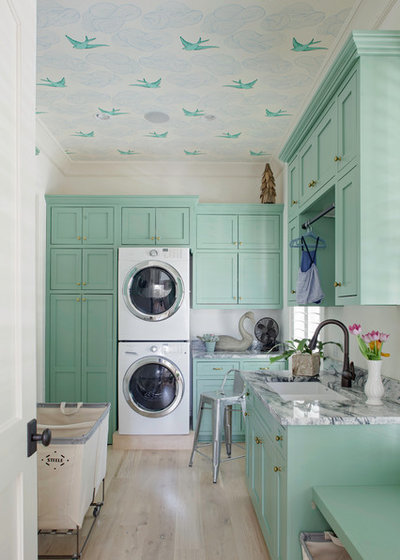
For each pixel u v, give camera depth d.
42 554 2.01
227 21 2.12
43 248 3.69
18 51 0.98
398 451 1.57
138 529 2.25
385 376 1.96
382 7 1.83
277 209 4.00
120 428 3.47
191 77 2.66
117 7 2.02
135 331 3.51
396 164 1.59
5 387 0.91
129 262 3.54
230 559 2.00
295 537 1.55
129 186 4.32
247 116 3.22
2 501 0.90
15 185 0.97
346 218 1.75
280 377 2.44
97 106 3.06
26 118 1.03
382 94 1.60
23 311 1.00
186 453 3.39
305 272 2.34
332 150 1.91
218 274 3.98
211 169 4.33
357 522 1.27
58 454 1.92
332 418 1.54
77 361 3.68
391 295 1.59
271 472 1.86
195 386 3.68
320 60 2.47
